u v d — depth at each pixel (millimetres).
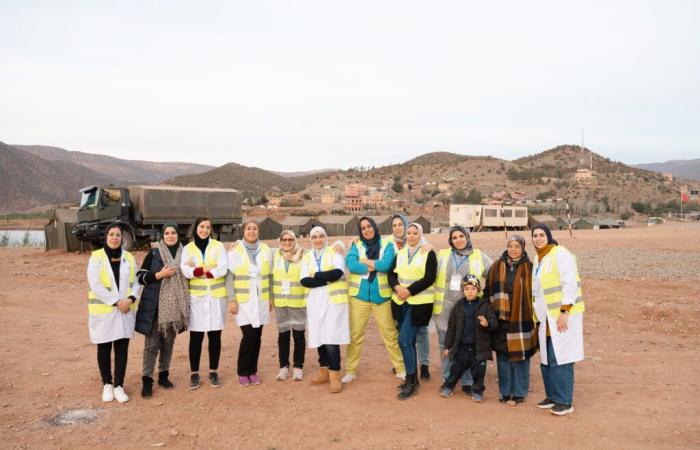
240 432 4938
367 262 6215
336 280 6180
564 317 5117
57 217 24688
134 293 5945
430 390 6117
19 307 11633
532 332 5492
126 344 5961
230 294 6297
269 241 35750
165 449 4586
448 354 5766
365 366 7305
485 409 5430
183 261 6098
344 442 4676
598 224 71375
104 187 22000
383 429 4941
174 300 5977
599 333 9086
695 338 8578
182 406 5633
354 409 5488
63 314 11008
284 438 4789
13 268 18484
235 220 26547
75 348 8164
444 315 6062
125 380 6605
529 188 191000
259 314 6363
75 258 21312
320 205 162375
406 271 5891
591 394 5871
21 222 105188
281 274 6605
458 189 188625
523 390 5586
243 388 6250
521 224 63875
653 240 30172
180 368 7188
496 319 5496
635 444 4488
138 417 5320
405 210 147375
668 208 140875
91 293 5738
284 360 6680
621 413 5238
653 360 7316
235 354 7996
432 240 33250
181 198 24078
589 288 12906
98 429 5012
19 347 8164
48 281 15680
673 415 5148
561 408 5215
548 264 5246
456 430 4859
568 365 5215
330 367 6090
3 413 5410
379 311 6426
